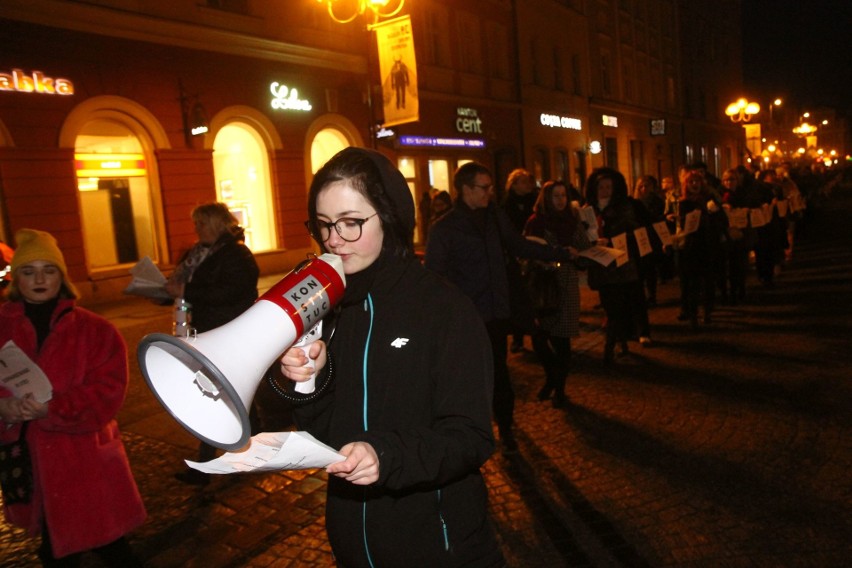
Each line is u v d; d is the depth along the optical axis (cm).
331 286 144
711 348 657
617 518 341
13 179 1070
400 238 166
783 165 1241
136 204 1282
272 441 138
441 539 164
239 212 1499
